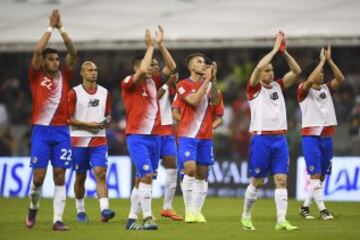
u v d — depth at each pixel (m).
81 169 43.19
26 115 79.50
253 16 73.25
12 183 65.00
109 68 86.19
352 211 50.12
